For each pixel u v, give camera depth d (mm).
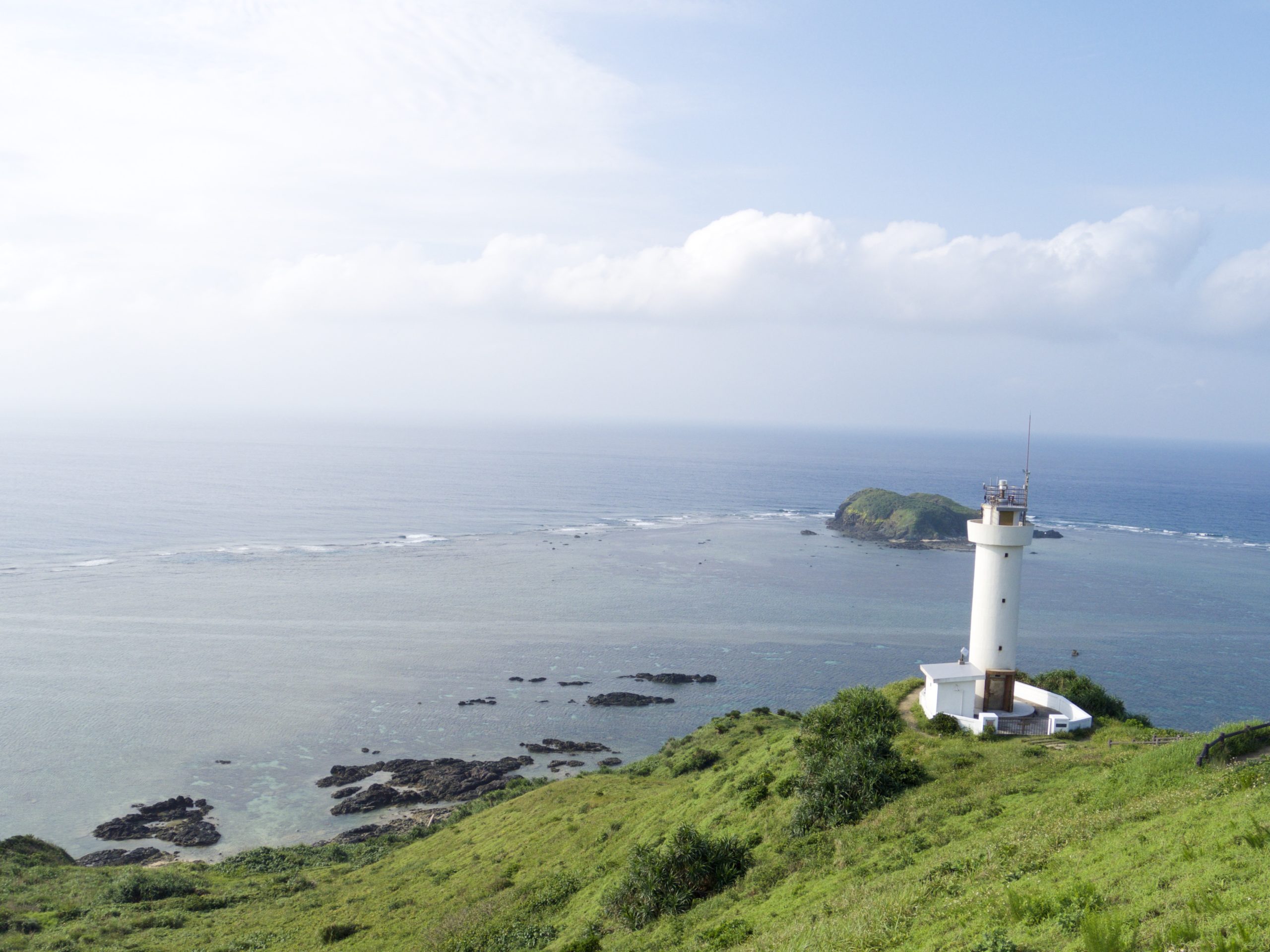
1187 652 157250
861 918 25344
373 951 48719
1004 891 23500
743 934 29438
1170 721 123375
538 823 69000
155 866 78875
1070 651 157000
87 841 87750
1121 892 20516
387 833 89312
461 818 84688
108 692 129000
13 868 71188
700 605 192625
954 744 48844
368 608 182625
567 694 135000
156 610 174375
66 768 104188
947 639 168750
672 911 36688
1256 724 33188
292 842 88312
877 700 52594
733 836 43656
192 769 105312
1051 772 39719
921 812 37094
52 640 152875
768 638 167375
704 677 143000
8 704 123062
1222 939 16172
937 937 22109
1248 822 22062
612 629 172375
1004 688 55938
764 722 92562
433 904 55219
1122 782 32031
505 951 42125
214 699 128125
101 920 58906
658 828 54406
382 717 123625
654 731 120000
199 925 58750
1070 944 18641
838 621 180625
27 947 54031
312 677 139250
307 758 109375
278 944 52844
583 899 46406
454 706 128750
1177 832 23547
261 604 182250
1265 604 197375
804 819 41094
